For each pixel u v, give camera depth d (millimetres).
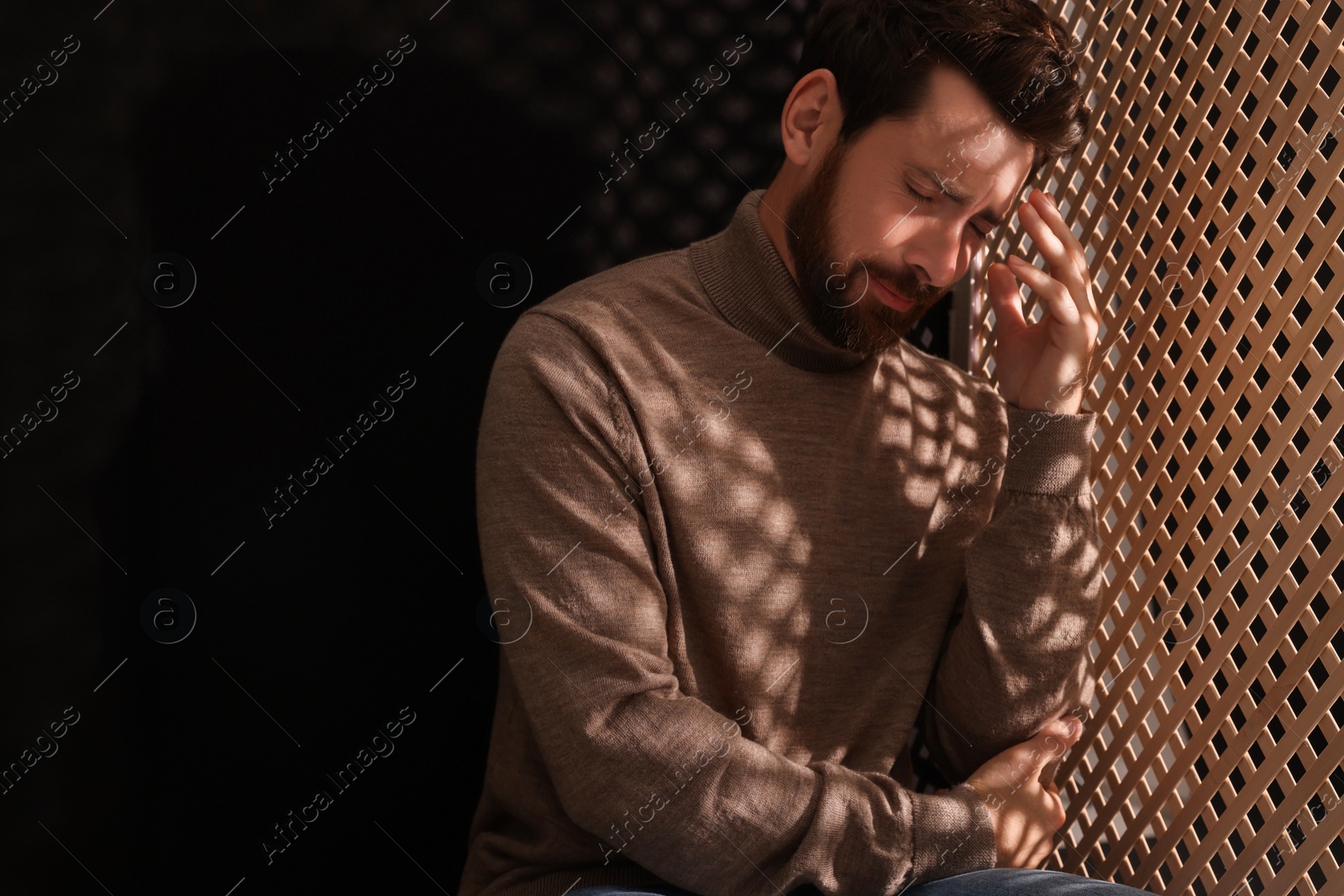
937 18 944
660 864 853
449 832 1281
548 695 863
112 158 1094
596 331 956
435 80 1214
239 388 1162
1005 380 1089
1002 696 1004
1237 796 1000
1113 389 1203
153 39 1100
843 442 1036
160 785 1155
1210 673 1040
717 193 1404
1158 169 1164
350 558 1223
